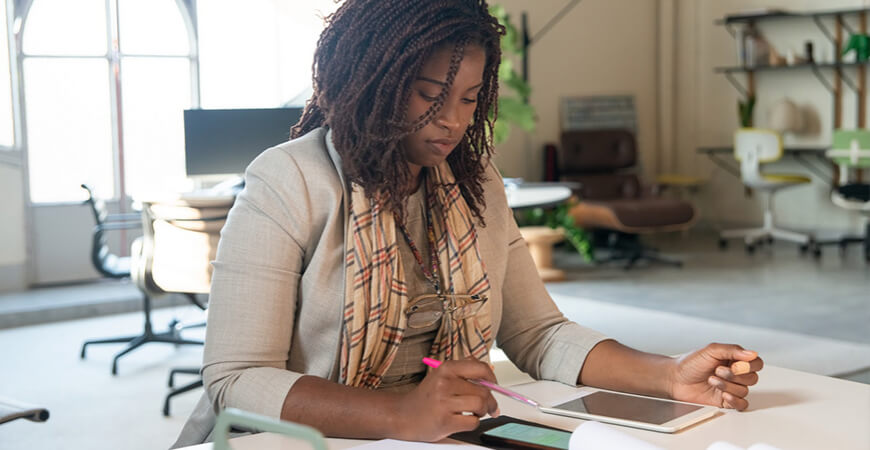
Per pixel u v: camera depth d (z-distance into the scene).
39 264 6.23
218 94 6.64
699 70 8.88
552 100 8.23
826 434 0.99
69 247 6.32
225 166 3.84
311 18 6.53
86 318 5.62
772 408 1.09
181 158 6.58
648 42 8.84
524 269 1.40
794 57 7.85
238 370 1.12
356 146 1.16
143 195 3.59
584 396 1.16
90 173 6.35
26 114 6.13
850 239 7.21
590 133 7.99
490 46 1.21
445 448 0.96
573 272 6.69
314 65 1.21
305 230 1.17
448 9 1.13
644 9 8.80
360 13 1.14
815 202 8.13
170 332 4.69
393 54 1.12
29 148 6.16
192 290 3.64
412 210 1.27
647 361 1.21
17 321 5.39
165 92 6.50
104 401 3.71
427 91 1.12
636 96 8.80
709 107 8.83
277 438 1.02
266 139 3.85
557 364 1.30
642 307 5.21
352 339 1.16
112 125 6.37
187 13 6.48
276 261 1.15
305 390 1.06
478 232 1.30
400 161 1.17
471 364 1.01
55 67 6.18
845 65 7.67
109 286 6.30
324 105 1.19
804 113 8.09
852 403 1.11
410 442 0.98
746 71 8.47
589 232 7.89
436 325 1.28
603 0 8.50
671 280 6.18
